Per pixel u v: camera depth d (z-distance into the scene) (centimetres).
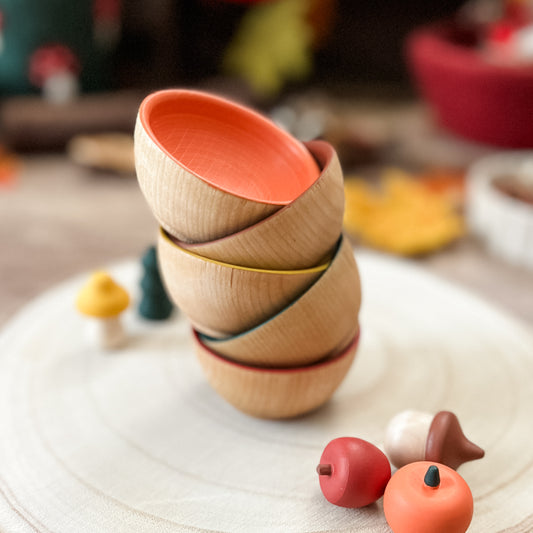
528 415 40
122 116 88
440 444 35
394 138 95
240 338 36
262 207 34
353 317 37
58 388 42
